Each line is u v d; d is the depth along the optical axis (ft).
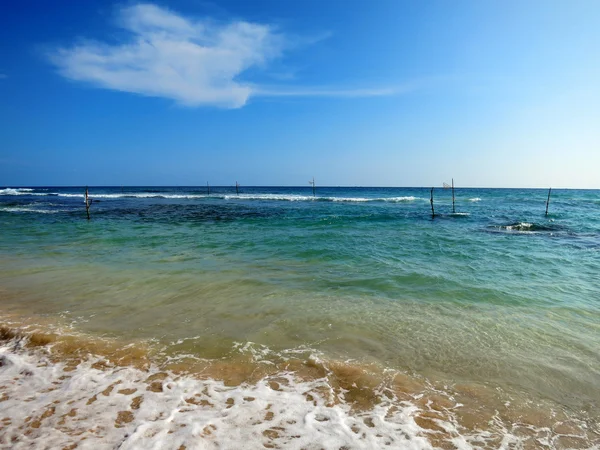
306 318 21.09
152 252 40.52
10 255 38.70
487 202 156.46
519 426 12.16
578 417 12.73
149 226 65.36
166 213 95.09
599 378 15.20
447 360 16.51
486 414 12.76
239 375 14.89
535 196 215.31
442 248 44.14
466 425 12.10
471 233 58.03
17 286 26.91
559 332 19.58
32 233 55.52
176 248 42.98
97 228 62.03
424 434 11.51
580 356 16.98
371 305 23.43
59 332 18.74
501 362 16.38
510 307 23.47
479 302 24.39
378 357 16.66
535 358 16.78
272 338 18.43
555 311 22.77
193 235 53.72
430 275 30.99
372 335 18.94
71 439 10.69
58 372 14.87
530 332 19.53
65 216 84.58
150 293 25.38
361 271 32.24
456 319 21.26
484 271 32.83
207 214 91.97
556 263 36.47
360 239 50.44
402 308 22.97
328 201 159.63
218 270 32.12
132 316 21.17
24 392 13.32
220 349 17.16
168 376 14.71
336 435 11.29
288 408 12.67
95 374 14.75
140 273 30.81
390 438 11.24
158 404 12.68
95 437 10.83
